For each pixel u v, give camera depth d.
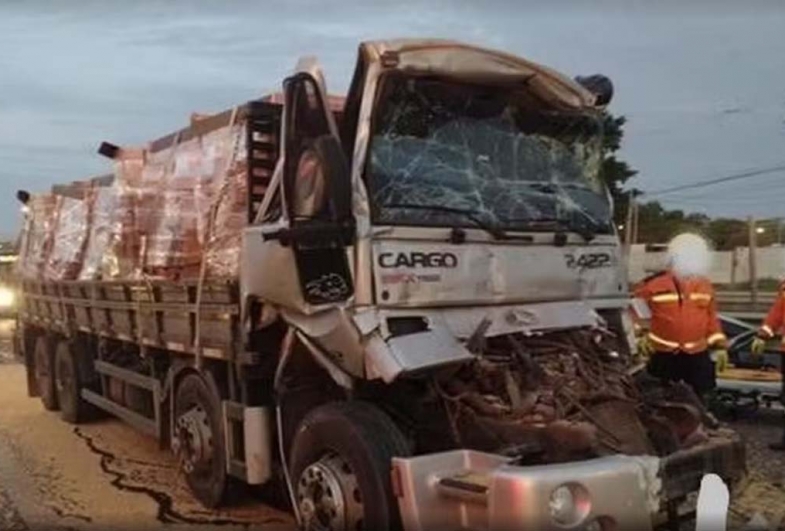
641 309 7.43
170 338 7.50
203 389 6.96
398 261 5.33
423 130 5.65
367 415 5.21
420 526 4.76
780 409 10.44
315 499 5.38
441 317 5.45
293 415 6.05
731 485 5.52
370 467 5.02
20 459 9.03
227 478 6.73
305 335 5.67
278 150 6.27
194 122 7.27
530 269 5.86
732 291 31.70
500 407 5.08
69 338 10.78
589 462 4.63
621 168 21.53
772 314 9.34
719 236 42.81
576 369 5.52
